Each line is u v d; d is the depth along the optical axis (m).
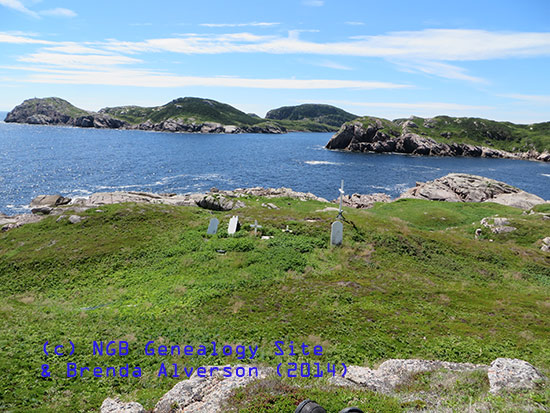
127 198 57.03
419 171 148.12
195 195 60.78
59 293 26.86
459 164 176.12
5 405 12.91
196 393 13.10
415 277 27.58
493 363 13.92
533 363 15.49
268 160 171.62
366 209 59.53
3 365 15.41
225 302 22.59
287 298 22.89
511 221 43.22
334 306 21.72
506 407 10.88
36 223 40.81
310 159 180.00
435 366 14.83
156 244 34.69
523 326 19.61
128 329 19.56
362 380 13.65
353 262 29.89
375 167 156.75
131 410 12.44
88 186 99.38
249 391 12.62
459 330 18.97
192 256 31.05
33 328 19.83
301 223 37.31
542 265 32.72
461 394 12.24
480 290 25.84
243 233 35.38
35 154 157.25
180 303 22.61
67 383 14.75
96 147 194.75
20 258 32.84
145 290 25.70
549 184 129.75
